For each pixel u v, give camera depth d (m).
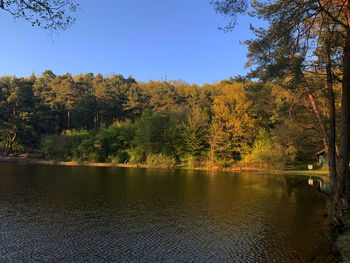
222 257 9.76
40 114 69.69
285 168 48.69
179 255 9.87
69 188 24.62
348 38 10.41
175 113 62.38
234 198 21.14
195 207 17.81
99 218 14.71
